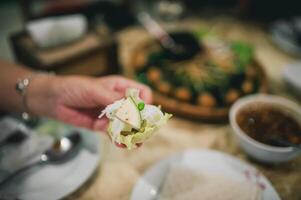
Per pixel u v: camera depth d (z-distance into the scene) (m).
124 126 0.31
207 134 0.49
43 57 0.53
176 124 0.51
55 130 0.45
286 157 0.39
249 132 0.42
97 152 0.42
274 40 0.75
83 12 0.99
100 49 0.57
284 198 0.39
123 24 0.83
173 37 0.67
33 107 0.45
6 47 0.90
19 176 0.38
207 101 0.51
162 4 0.88
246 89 0.54
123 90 0.41
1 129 0.44
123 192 0.40
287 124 0.43
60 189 0.37
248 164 0.42
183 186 0.38
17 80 0.45
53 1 1.08
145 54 0.64
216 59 0.63
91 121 0.44
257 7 0.90
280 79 0.62
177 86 0.54
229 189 0.38
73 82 0.41
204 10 0.93
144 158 0.45
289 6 0.92
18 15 1.52
